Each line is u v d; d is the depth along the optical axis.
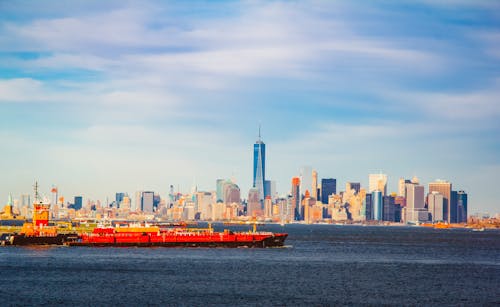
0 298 142.25
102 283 164.25
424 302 146.50
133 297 145.00
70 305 135.38
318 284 169.38
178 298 144.38
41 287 156.88
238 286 162.75
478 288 169.38
